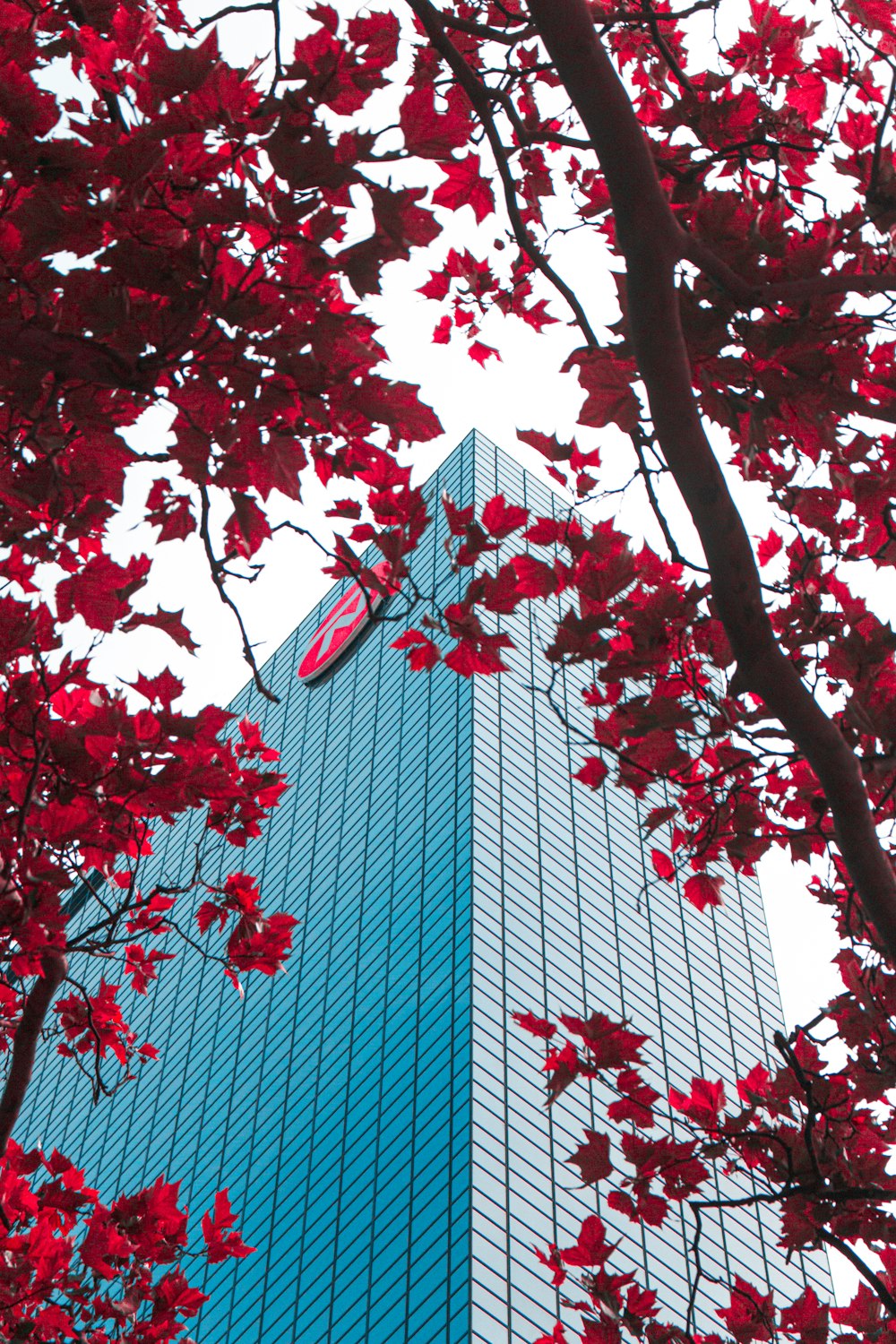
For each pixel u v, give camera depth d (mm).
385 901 79125
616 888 79250
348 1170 67062
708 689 6824
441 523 78750
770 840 7664
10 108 4762
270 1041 82688
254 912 8242
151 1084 92500
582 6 4598
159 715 6293
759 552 7305
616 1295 7816
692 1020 77188
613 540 6461
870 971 7926
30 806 6453
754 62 7402
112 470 6250
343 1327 59375
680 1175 7918
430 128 4777
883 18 7129
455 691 84750
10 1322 8242
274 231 4980
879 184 6266
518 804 77875
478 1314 52656
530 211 8516
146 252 5008
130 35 5340
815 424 6043
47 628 6535
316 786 97438
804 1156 7961
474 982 66375
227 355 5488
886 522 6840
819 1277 65938
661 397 4777
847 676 6414
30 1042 6652
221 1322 69312
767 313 5977
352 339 5422
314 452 6148
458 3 8391
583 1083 64938
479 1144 59031
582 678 88188
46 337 5074
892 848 6980
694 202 6582
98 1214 9172
